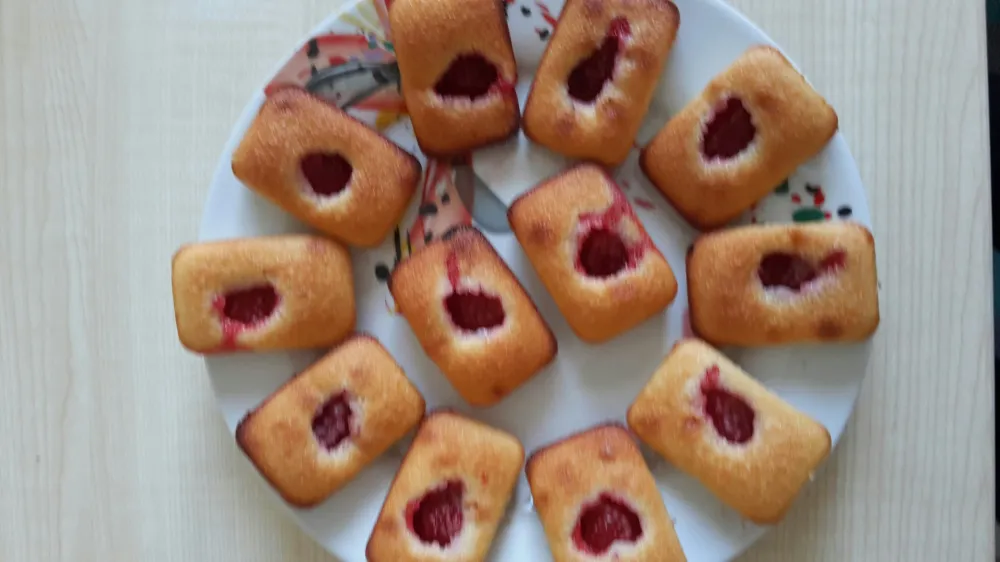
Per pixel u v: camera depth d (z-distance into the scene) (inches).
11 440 17.2
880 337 16.5
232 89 17.1
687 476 15.9
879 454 16.5
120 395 17.1
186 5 17.1
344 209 15.9
